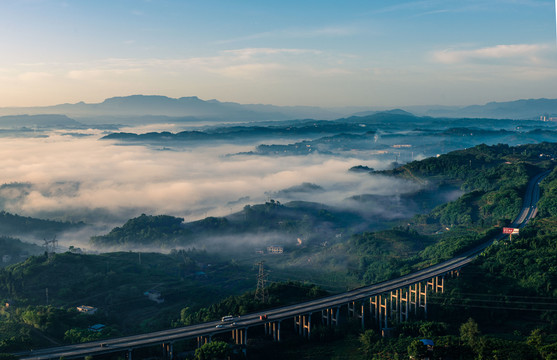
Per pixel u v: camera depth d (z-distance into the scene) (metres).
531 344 196.12
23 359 190.00
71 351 197.50
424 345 195.75
